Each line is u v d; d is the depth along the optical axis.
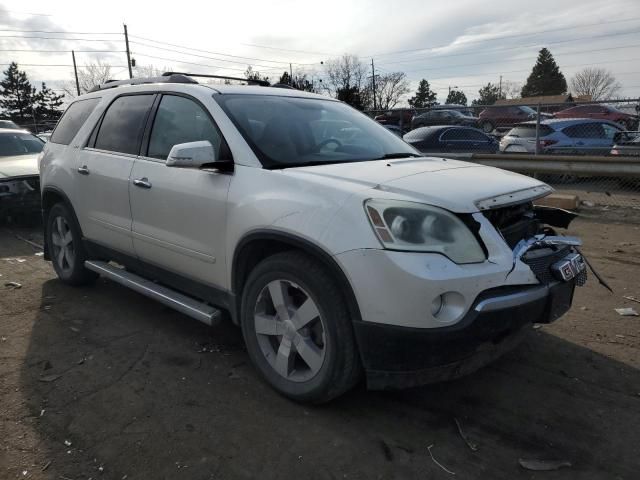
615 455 2.70
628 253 6.40
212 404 3.15
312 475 2.55
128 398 3.21
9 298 4.94
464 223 2.74
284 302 3.08
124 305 4.77
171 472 2.57
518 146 13.40
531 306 2.82
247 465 2.62
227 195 3.29
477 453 2.72
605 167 8.85
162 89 4.11
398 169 3.21
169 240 3.78
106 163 4.34
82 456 2.69
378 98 75.06
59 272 5.27
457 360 2.69
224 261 3.40
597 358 3.72
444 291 2.58
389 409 3.11
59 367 3.61
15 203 7.81
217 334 4.15
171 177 3.69
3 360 3.70
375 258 2.62
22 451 2.72
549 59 99.69
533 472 2.58
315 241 2.79
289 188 3.03
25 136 9.63
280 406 3.13
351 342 2.81
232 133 3.43
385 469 2.60
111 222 4.34
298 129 3.71
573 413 3.07
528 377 3.48
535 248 3.06
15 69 74.81
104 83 5.11
